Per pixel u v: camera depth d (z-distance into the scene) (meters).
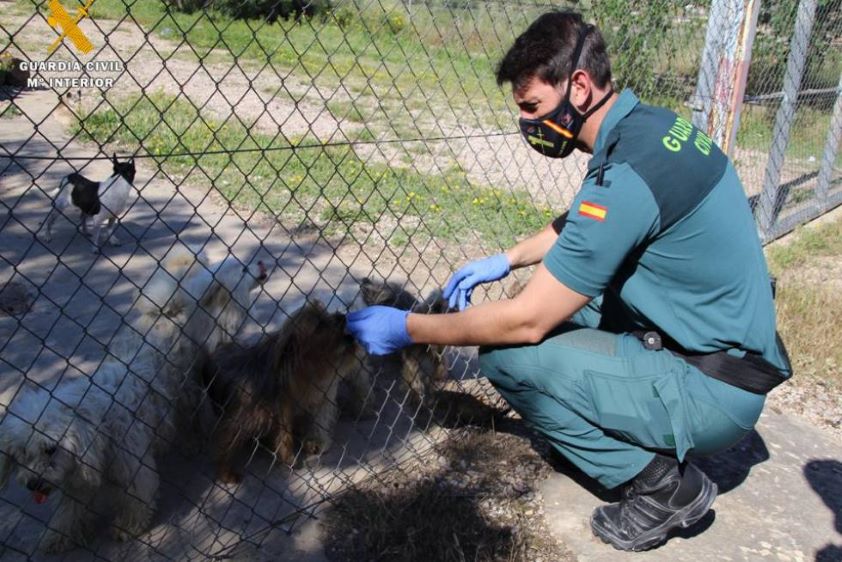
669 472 2.79
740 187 2.66
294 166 7.84
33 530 2.81
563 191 7.90
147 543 2.70
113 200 5.62
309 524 2.94
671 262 2.57
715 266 2.57
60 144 8.04
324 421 3.42
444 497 3.09
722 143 4.96
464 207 7.03
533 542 2.91
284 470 3.29
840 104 7.73
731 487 3.37
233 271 3.29
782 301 5.34
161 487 3.11
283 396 3.15
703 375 2.68
